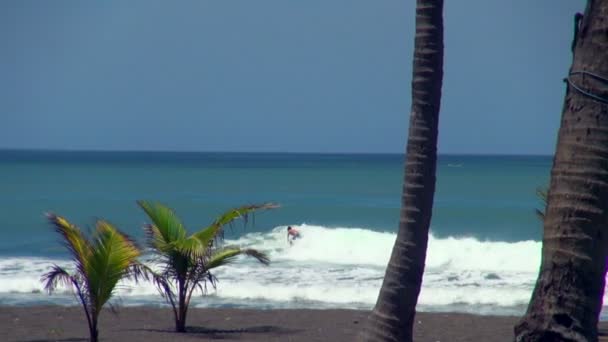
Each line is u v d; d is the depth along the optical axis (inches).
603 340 1346.0
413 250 852.6
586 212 503.8
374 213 4906.5
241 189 7155.5
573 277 509.4
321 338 1439.5
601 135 501.4
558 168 516.7
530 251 2669.8
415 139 847.1
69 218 4468.5
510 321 1670.8
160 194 6368.1
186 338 1421.0
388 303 862.5
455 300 1977.1
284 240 3117.6
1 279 2130.9
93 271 1226.6
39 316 1670.8
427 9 830.5
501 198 6181.1
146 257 2038.6
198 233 1403.8
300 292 2015.3
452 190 7219.5
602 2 505.0
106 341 1382.9
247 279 2215.8
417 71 841.5
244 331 1510.8
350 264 2610.7
